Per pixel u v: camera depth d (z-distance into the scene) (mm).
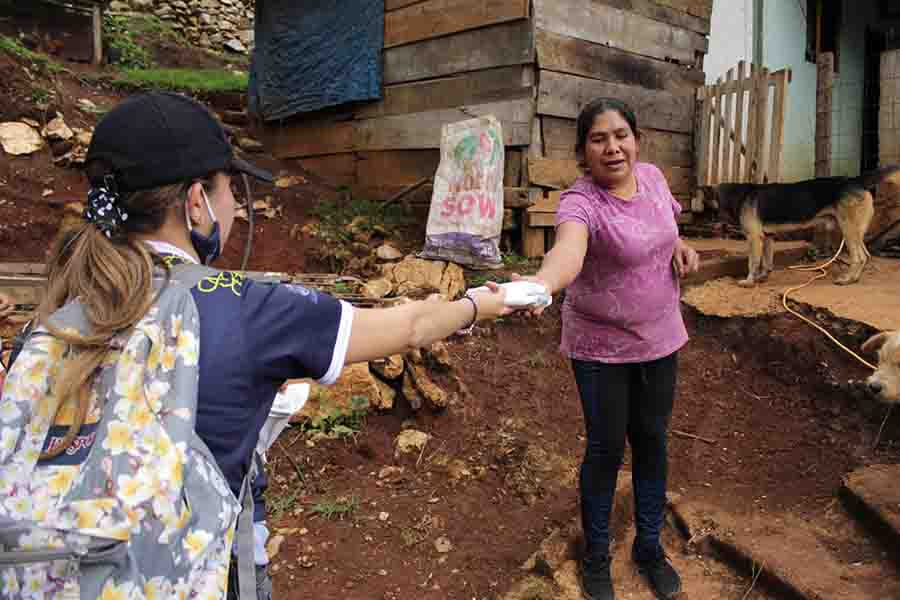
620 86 6824
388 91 7383
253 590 1376
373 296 4926
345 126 7945
